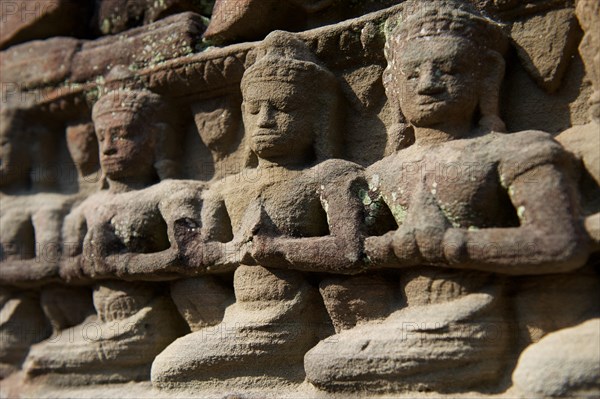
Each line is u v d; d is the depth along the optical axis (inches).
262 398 74.2
